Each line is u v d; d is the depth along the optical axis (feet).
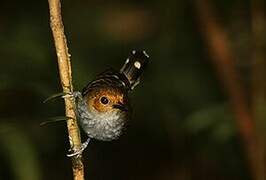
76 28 48.73
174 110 44.09
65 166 43.68
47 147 40.50
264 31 38.93
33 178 34.27
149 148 47.80
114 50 47.78
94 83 28.63
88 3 50.39
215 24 38.99
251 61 40.55
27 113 36.91
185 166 45.60
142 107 44.32
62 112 38.63
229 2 42.19
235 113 38.11
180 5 44.73
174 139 44.60
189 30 45.09
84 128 27.58
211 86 44.29
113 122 27.91
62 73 23.93
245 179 44.45
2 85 34.91
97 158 48.03
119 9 51.49
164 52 45.24
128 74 31.14
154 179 47.57
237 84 38.42
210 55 39.58
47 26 43.93
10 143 34.76
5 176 38.34
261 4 38.70
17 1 44.37
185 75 44.55
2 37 38.70
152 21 50.90
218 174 45.39
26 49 37.47
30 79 36.60
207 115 38.93
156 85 44.39
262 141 37.70
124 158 48.32
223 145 43.96
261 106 37.96
